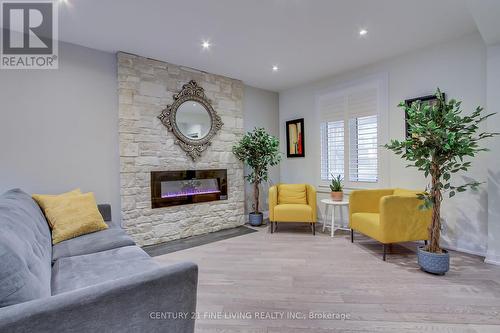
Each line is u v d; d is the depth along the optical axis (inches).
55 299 34.4
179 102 143.3
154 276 41.4
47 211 89.4
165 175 139.2
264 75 162.7
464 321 65.9
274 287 85.0
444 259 90.4
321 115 171.9
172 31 106.3
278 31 107.6
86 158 117.9
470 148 85.4
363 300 76.4
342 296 78.8
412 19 99.1
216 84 160.2
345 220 160.7
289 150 193.0
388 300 76.2
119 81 124.6
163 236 137.4
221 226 161.9
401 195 116.5
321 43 119.1
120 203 126.3
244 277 92.7
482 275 91.2
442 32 109.6
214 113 157.5
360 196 131.5
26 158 104.2
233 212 168.4
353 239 136.1
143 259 70.5
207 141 154.6
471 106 110.0
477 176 109.0
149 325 41.0
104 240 83.7
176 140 143.0
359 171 152.1
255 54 130.6
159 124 136.9
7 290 34.9
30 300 36.6
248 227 167.0
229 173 166.9
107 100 123.6
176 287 43.4
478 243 109.7
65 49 113.1
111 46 118.7
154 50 124.1
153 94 134.8
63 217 88.5
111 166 124.6
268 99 195.5
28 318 31.8
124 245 83.0
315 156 176.2
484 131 104.9
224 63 142.3
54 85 110.4
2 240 38.7
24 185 103.7
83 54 117.6
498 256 100.3
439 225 95.0
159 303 41.8
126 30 104.8
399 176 134.3
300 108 185.6
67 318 34.3
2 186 99.3
